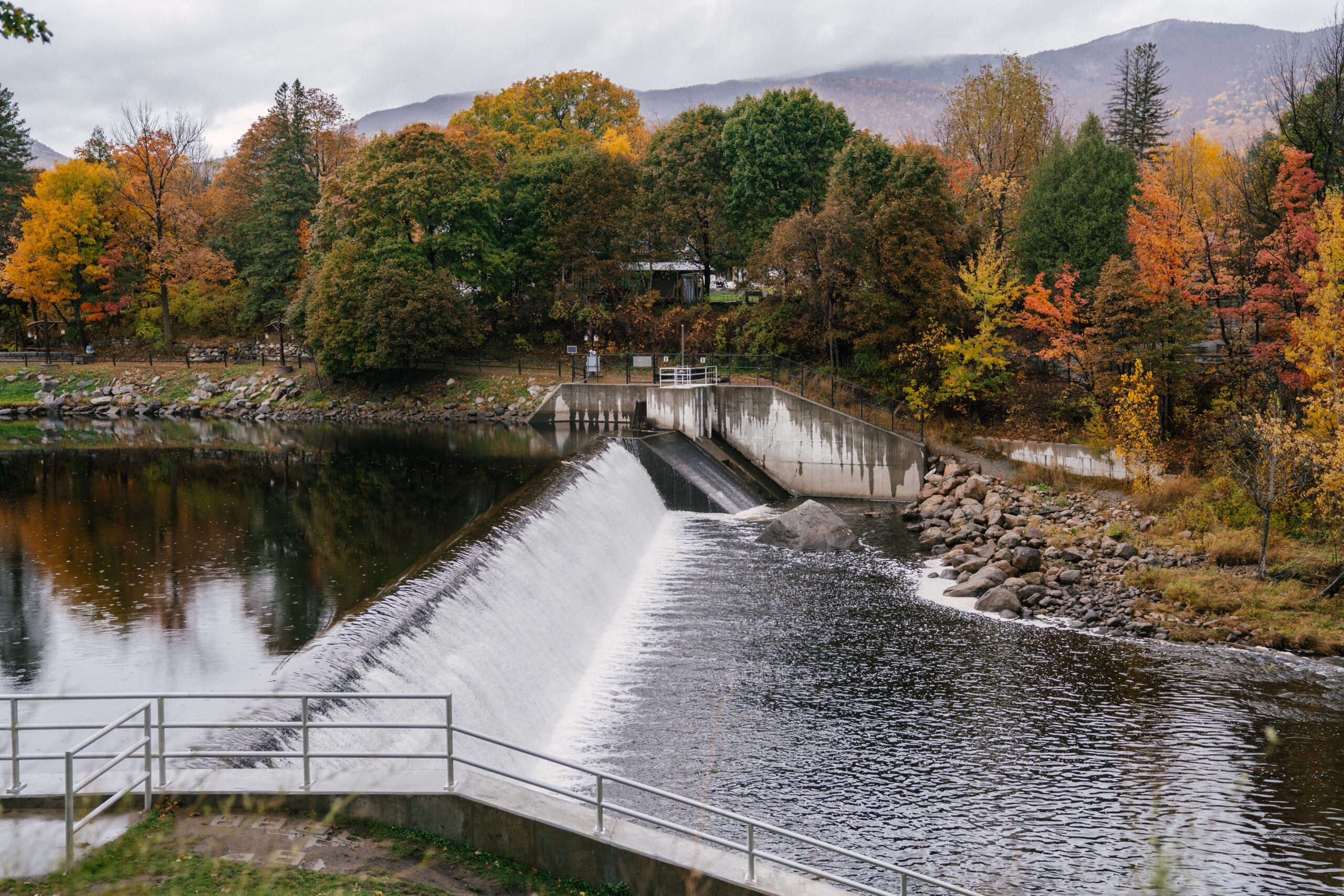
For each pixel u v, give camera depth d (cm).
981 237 6669
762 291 8000
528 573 3041
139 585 3152
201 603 2962
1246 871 1928
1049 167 6481
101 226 9169
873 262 6088
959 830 2078
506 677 2530
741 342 6956
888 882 1898
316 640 2250
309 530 3944
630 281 8375
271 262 9381
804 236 6056
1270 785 2242
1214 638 3144
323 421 7600
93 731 1945
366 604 2459
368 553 3594
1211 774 2297
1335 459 3472
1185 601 3394
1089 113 6556
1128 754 2400
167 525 4019
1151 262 5247
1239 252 5319
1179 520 4247
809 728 2541
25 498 4544
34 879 1224
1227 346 5306
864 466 5525
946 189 6394
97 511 4269
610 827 1567
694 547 4362
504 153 9475
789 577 3900
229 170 10531
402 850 1462
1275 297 4938
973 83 8194
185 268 9094
